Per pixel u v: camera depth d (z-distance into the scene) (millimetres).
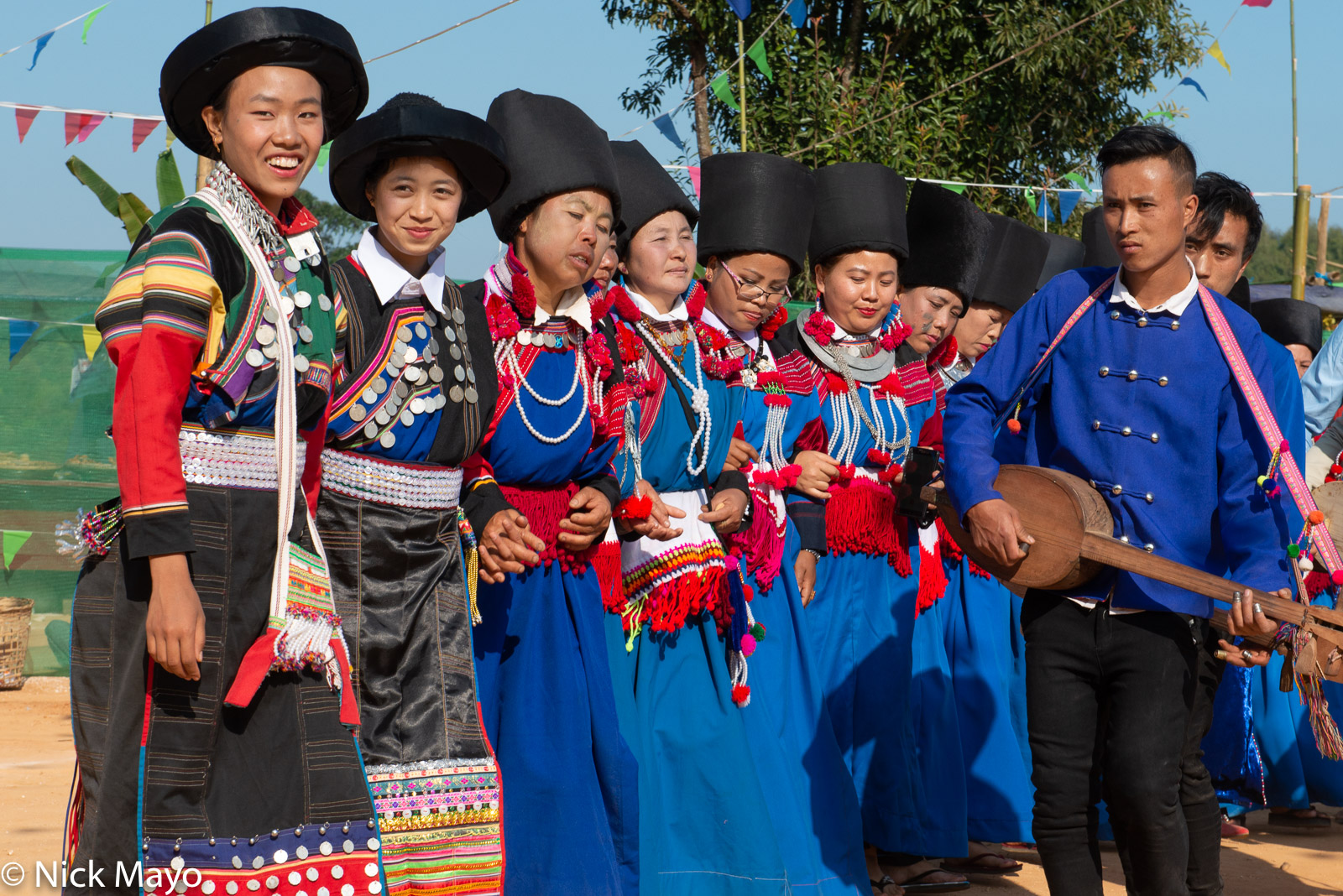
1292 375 3848
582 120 3875
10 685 8867
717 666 4293
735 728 4223
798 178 4734
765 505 4688
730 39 15406
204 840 2754
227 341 2828
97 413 8625
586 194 3797
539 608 3785
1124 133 3617
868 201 5027
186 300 2740
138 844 2719
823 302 5164
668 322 4449
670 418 4312
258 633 2846
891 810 4930
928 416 5426
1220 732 5914
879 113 14273
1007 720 5496
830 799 4500
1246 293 5906
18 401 8516
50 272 8461
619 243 4441
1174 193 3570
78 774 2908
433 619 3314
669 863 4125
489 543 3508
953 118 14977
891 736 4969
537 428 3744
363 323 3268
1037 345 3811
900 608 5102
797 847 4242
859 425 5043
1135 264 3615
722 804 4137
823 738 4586
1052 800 3656
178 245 2779
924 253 5547
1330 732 3570
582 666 3842
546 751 3684
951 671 5535
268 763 2842
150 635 2705
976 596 5598
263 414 2875
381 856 2932
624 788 3812
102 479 8711
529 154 3771
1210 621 3613
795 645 4719
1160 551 3570
